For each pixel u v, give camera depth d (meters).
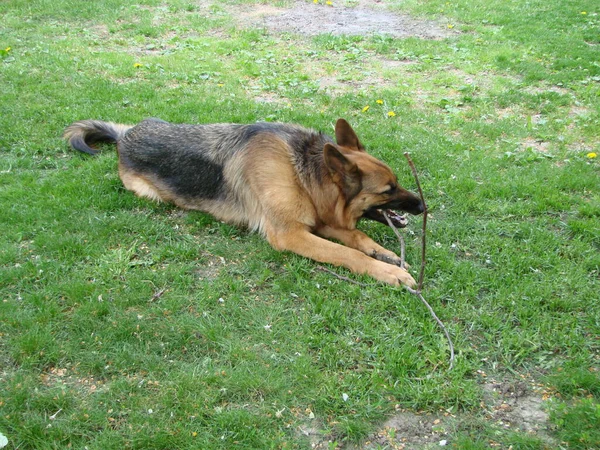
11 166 2.99
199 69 4.00
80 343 2.24
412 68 4.16
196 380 2.15
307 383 2.15
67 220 2.68
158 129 2.87
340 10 5.72
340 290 2.43
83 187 2.87
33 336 2.23
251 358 2.21
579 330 2.30
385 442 2.04
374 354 2.22
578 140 3.31
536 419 2.08
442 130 3.37
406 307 2.36
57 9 5.21
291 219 2.55
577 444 2.01
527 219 2.75
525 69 4.12
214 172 2.71
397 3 5.95
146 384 2.14
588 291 2.41
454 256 2.56
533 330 2.29
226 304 2.38
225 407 2.10
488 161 3.09
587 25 5.15
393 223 2.63
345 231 2.61
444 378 2.17
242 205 2.67
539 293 2.40
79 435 2.04
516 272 2.50
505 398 2.13
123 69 3.93
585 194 2.89
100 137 3.17
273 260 2.56
